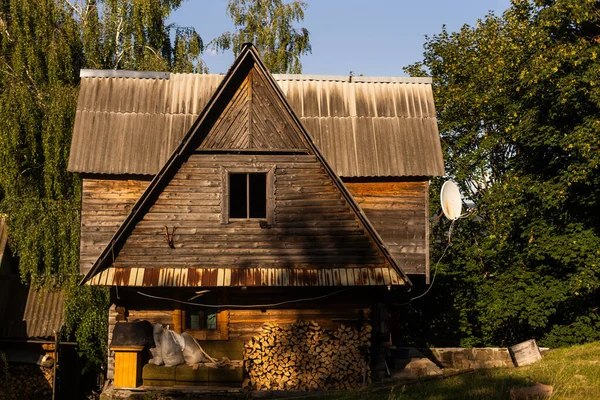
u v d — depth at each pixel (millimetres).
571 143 21031
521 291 23875
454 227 28469
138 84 19312
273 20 34500
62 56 24500
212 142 16250
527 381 14086
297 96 19609
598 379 13828
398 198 18656
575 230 23156
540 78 21812
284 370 15977
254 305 16562
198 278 15617
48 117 22344
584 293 23172
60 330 21484
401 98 19844
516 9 26234
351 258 15945
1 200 24609
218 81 19703
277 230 16047
